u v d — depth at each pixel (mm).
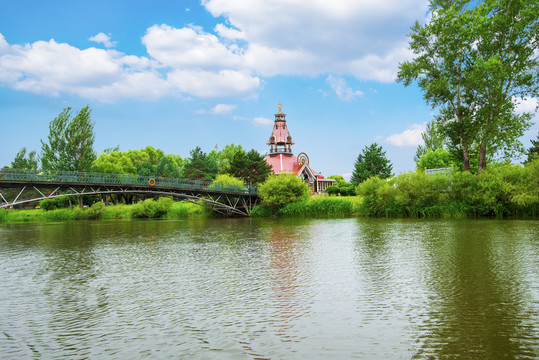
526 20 41031
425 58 46969
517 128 43094
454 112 46562
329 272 16453
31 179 49781
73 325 10516
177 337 9438
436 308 11219
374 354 8242
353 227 37719
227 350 8602
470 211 46688
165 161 106125
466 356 8062
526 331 9344
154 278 16047
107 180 58062
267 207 68250
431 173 53312
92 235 35875
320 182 112188
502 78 41250
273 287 14070
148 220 64562
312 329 9758
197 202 68250
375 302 11945
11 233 39594
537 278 14398
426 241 25250
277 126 106938
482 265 16875
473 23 43438
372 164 96688
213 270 17453
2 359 8438
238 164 79375
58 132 70750
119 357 8391
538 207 42969
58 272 17953
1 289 14766
